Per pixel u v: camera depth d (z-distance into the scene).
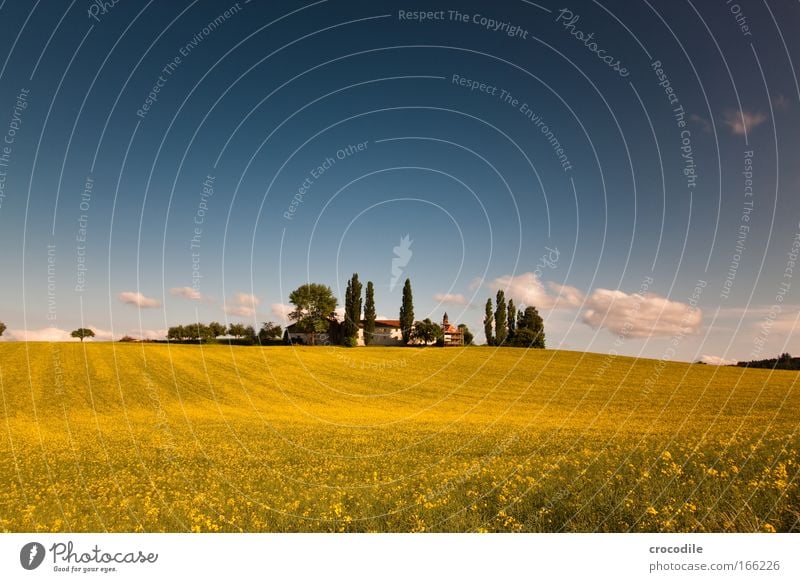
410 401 40.09
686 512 8.38
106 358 54.09
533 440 18.02
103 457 16.34
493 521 8.84
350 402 39.66
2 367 48.56
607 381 47.22
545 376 51.06
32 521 9.18
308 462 15.10
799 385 40.12
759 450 12.29
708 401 33.44
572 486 10.22
